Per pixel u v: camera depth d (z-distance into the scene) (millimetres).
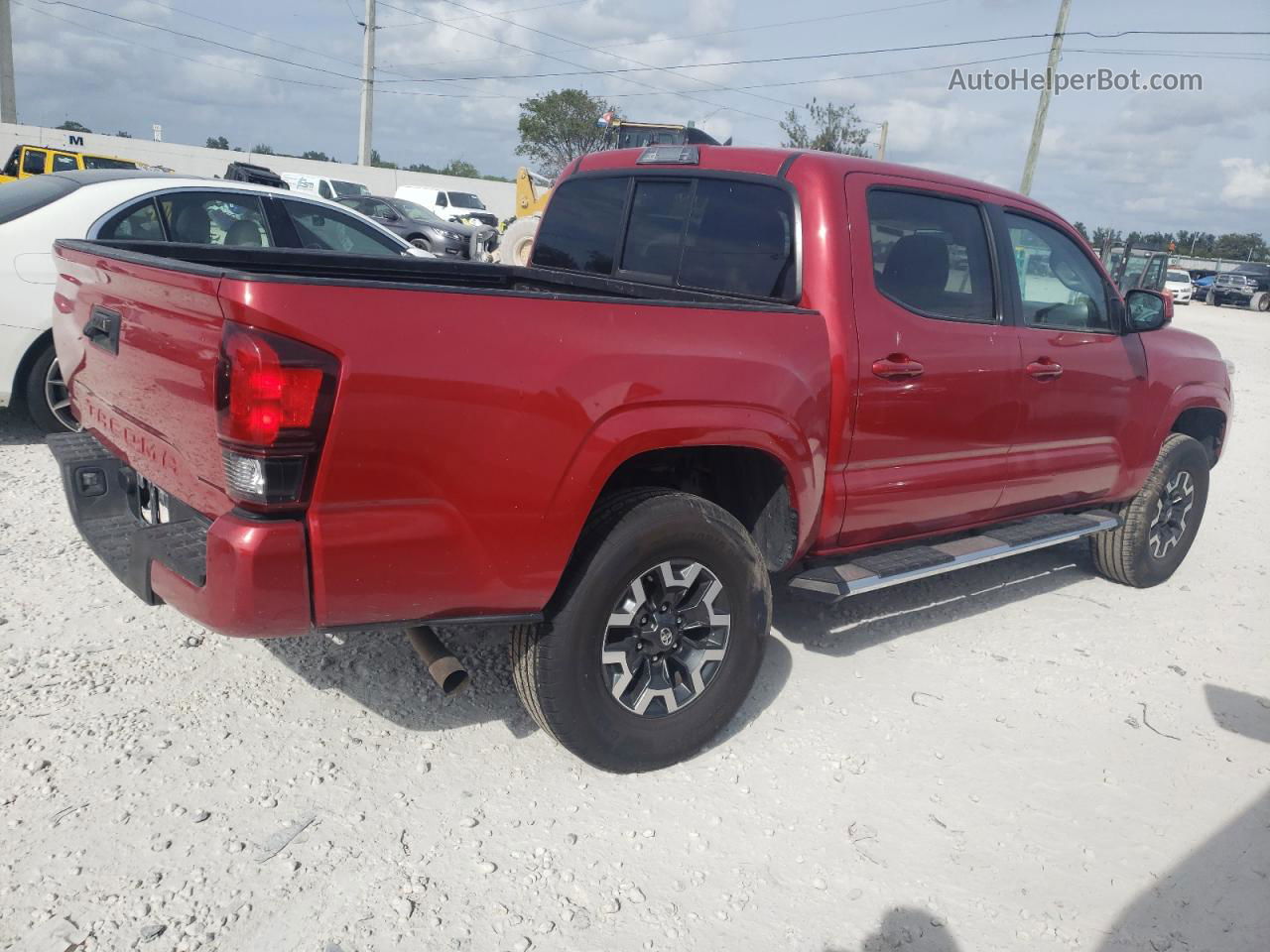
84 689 3473
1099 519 5082
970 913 2816
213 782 3041
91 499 3342
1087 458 4859
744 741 3588
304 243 6816
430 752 3328
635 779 3297
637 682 3250
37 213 5957
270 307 2342
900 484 3936
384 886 2695
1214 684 4418
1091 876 3025
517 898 2701
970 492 4277
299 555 2490
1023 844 3145
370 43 38500
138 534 2799
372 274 4293
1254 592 5746
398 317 2514
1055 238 4629
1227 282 41031
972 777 3490
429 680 3777
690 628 3316
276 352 2357
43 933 2412
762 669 4141
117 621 4004
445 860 2822
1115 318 4930
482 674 3871
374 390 2482
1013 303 4332
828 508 3715
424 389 2553
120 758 3105
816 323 3533
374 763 3232
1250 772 3695
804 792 3311
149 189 6305
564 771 3305
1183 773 3648
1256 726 4055
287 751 3242
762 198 3838
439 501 2652
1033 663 4453
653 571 3170
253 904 2576
